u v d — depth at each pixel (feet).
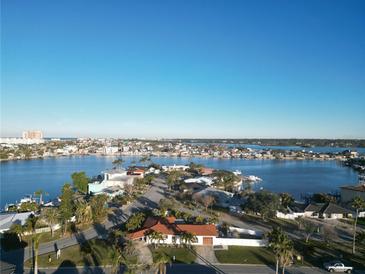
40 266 208.74
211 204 416.87
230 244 256.73
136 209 390.42
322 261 224.74
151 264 199.41
